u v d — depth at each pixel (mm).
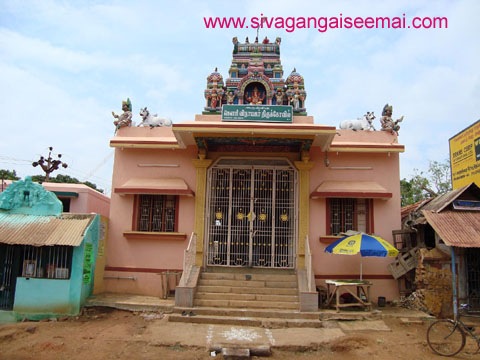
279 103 12664
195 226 11336
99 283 10953
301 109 12297
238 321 8867
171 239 11352
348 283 9531
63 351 7164
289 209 11492
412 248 10672
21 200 10539
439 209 9750
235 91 12789
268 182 11672
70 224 10172
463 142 12945
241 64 13359
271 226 11406
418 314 9438
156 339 7727
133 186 11320
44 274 9727
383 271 11094
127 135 12078
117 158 11930
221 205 11602
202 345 7473
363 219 11469
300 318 9086
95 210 15117
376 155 11648
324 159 11648
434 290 9758
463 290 9617
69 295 9531
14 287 9773
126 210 11664
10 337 7879
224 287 10234
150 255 11391
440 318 9562
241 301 9766
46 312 9477
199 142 10930
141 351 7227
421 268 9977
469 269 9742
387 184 11492
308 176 11508
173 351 7262
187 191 11109
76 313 9492
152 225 11695
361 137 11812
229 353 6914
